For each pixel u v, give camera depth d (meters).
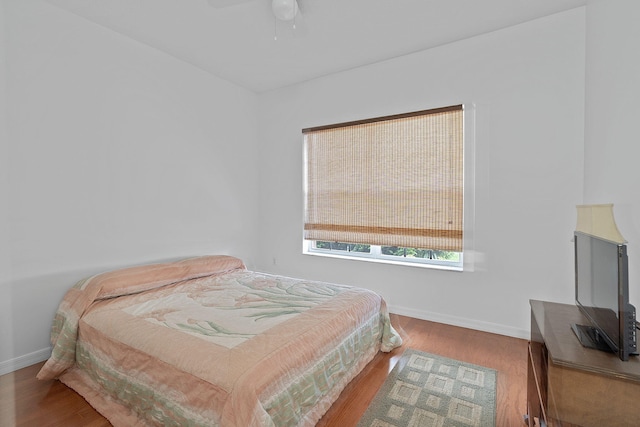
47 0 2.21
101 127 2.55
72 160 2.38
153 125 2.94
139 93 2.82
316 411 1.55
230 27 2.61
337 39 2.79
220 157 3.64
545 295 2.51
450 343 2.51
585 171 2.31
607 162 1.89
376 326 2.28
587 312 1.32
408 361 2.21
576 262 1.49
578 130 2.36
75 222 2.40
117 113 2.66
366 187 3.32
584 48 2.32
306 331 1.62
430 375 2.03
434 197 2.93
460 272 2.85
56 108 2.29
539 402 1.33
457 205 2.82
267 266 4.16
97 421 1.60
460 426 1.57
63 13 2.31
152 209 2.95
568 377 1.05
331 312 1.89
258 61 3.22
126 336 1.62
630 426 0.97
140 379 1.50
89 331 1.84
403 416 1.64
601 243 1.18
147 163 2.90
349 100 3.42
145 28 2.61
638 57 1.51
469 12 2.41
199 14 2.43
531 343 1.52
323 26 2.60
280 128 3.97
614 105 1.79
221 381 1.22
